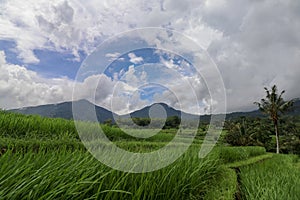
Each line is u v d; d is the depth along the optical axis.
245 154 16.92
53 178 2.94
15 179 2.73
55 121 14.64
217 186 6.59
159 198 4.41
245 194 5.72
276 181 6.07
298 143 48.47
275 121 48.44
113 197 3.53
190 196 5.30
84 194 3.14
